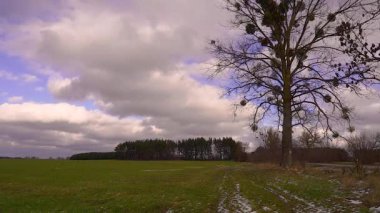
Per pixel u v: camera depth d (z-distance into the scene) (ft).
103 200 70.74
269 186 76.38
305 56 118.21
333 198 53.11
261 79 122.62
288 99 121.49
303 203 51.62
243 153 483.51
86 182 118.93
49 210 61.46
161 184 100.32
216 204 57.06
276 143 279.69
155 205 59.88
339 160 203.51
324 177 82.64
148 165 293.64
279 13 114.62
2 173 169.99
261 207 50.57
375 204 45.65
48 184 113.29
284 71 120.57
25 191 93.30
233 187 79.97
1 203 70.64
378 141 120.16
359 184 64.34
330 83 114.01
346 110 117.19
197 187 85.71
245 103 124.98
